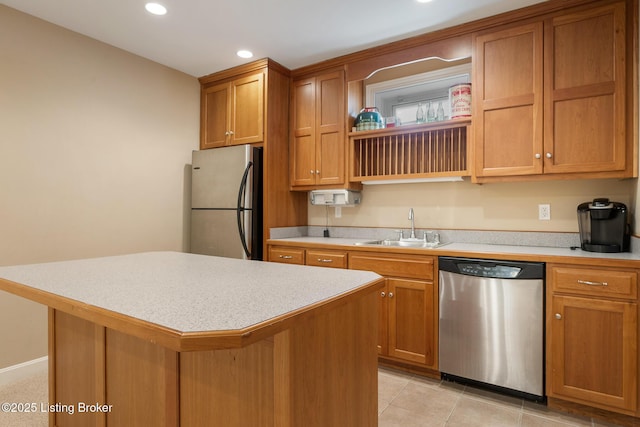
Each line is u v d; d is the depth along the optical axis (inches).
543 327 79.0
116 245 115.4
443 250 90.5
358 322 49.8
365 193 129.4
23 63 95.0
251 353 39.9
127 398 51.1
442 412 78.7
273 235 125.9
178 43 112.9
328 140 124.3
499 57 94.2
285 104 132.3
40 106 98.3
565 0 85.5
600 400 73.2
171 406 45.7
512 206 104.2
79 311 37.8
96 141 110.5
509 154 92.4
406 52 110.0
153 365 47.8
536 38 89.6
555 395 77.6
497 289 82.8
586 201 94.7
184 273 55.7
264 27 102.3
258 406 39.3
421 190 118.6
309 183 127.9
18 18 94.1
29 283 48.0
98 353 54.4
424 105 119.8
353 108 124.2
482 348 84.7
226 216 124.0
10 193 92.8
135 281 49.4
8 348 92.5
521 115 91.1
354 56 118.4
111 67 114.3
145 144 123.9
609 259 72.2
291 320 34.0
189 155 138.7
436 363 91.5
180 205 135.5
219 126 136.9
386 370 99.7
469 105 101.3
